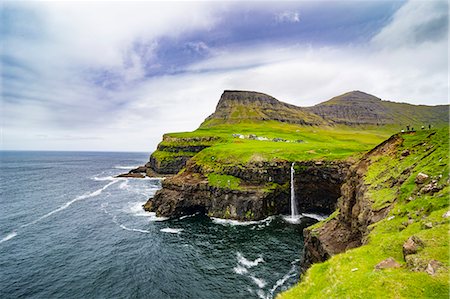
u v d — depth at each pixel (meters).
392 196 29.72
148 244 56.75
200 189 82.94
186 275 43.56
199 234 62.88
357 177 43.06
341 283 16.83
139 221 73.31
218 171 88.56
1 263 47.69
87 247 55.12
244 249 54.00
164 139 185.75
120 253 52.12
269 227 68.00
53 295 38.22
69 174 186.75
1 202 95.31
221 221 73.69
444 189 22.73
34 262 48.16
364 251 20.83
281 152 93.81
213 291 39.00
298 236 61.53
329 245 37.34
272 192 79.06
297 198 82.88
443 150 30.05
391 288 14.13
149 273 44.22
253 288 39.78
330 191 79.50
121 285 40.66
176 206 79.69
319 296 17.17
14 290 39.34
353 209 37.72
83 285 40.69
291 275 43.56
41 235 62.03
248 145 115.69
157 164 165.00
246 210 75.06
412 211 23.56
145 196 106.88
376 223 25.86
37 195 108.44
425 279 13.84
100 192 115.25
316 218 76.06
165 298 37.38
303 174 81.88
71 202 95.88
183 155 160.38
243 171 84.25
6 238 59.94
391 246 19.48
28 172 197.50
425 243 16.59
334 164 77.12
